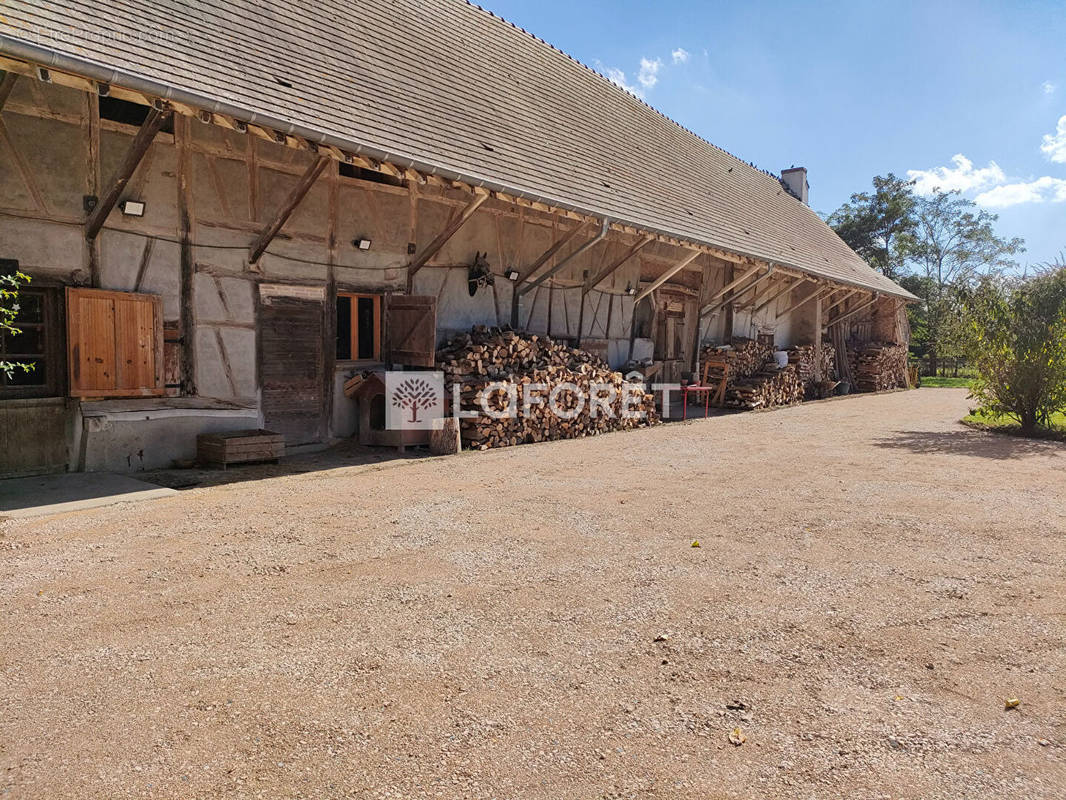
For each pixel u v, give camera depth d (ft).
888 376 73.82
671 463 25.09
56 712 8.05
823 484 21.36
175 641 9.91
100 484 19.60
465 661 9.45
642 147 48.16
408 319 28.71
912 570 13.34
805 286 65.98
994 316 37.06
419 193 30.63
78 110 20.38
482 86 36.06
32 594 11.50
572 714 8.19
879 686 8.97
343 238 27.89
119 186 19.94
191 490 19.45
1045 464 25.36
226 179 24.00
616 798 6.72
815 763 7.31
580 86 48.21
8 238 19.33
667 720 8.10
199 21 22.91
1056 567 13.58
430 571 12.96
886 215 129.49
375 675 9.02
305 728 7.79
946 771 7.20
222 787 6.77
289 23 27.20
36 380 20.59
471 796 6.72
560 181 32.48
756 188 67.10
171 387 22.85
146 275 22.13
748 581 12.66
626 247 43.98
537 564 13.47
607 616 11.03
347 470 23.24
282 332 26.00
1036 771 7.22
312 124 21.62
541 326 38.42
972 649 10.04
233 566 13.00
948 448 29.48
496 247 35.14
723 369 50.47
